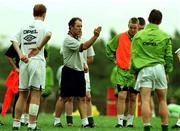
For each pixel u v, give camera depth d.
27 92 30.58
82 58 35.16
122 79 36.88
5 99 35.78
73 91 35.03
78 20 34.34
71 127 34.34
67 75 35.09
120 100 36.81
